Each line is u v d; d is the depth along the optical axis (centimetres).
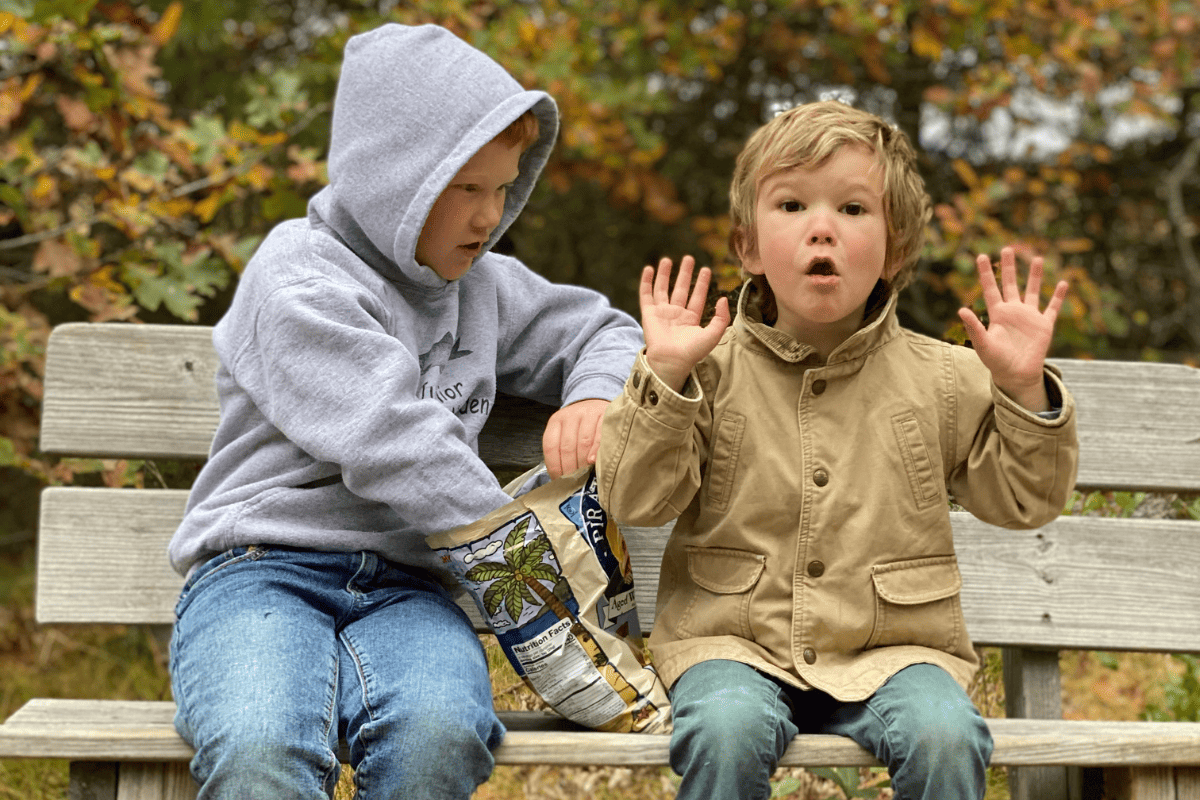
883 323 222
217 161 404
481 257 250
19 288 425
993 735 200
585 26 557
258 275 222
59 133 498
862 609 212
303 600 210
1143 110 611
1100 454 268
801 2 612
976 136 672
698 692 198
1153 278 746
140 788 194
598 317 254
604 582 212
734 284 251
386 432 202
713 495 221
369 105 225
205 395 258
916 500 216
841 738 198
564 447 221
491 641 254
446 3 482
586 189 693
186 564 224
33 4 376
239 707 183
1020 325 205
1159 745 200
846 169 208
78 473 369
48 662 398
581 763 194
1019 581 264
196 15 538
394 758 185
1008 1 561
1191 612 265
